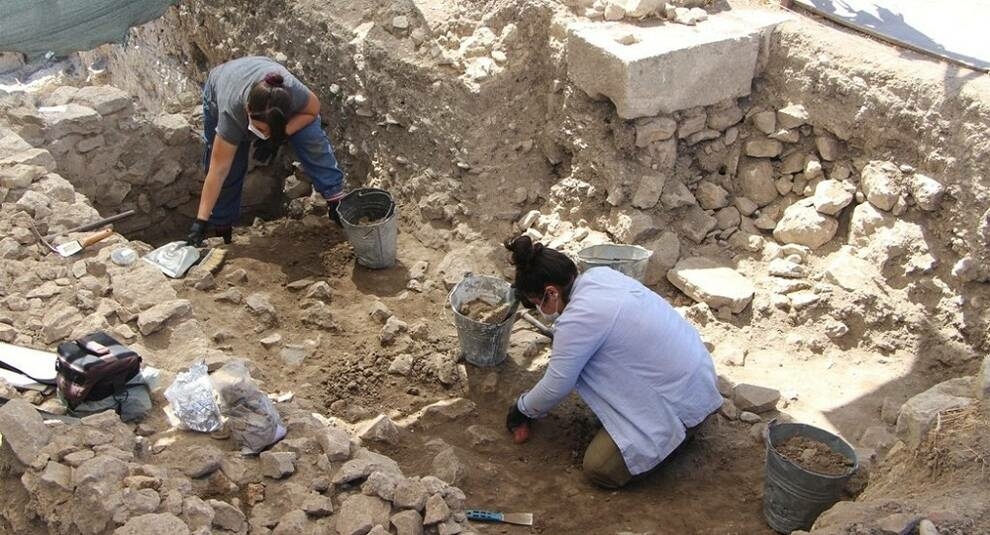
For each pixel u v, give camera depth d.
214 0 7.22
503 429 4.07
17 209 4.61
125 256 4.32
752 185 4.95
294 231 5.70
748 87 4.93
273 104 4.78
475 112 5.32
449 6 5.77
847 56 4.62
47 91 6.13
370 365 4.43
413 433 4.04
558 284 3.60
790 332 4.44
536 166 5.41
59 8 5.59
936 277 4.30
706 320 4.55
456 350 4.51
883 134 4.48
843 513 2.90
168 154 6.26
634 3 4.96
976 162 4.14
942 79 4.30
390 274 5.16
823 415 3.97
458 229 5.32
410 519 2.95
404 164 5.72
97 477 2.91
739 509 3.58
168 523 2.76
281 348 4.51
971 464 3.05
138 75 8.92
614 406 3.61
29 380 3.50
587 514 3.56
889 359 4.25
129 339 3.85
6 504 3.12
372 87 5.80
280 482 3.15
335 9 6.09
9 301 3.99
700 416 3.63
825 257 4.65
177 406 3.39
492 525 3.47
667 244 4.84
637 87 4.61
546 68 5.32
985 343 4.11
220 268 5.20
